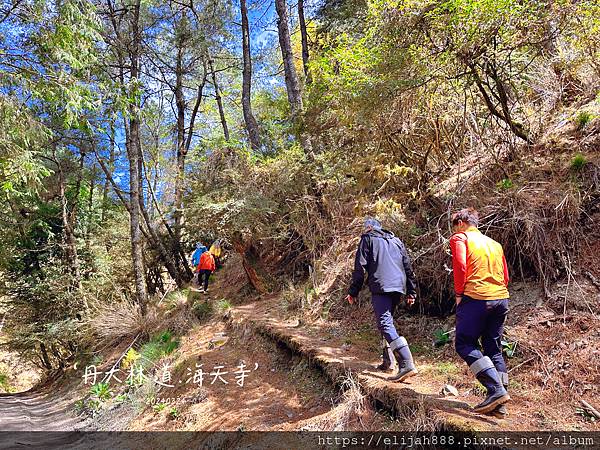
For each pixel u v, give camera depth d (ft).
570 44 14.85
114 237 48.21
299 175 24.82
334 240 23.21
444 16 12.39
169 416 19.03
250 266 28.12
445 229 16.28
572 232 12.85
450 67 13.82
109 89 26.35
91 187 51.72
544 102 17.53
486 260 10.07
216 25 43.37
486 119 17.19
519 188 14.39
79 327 38.58
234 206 24.73
